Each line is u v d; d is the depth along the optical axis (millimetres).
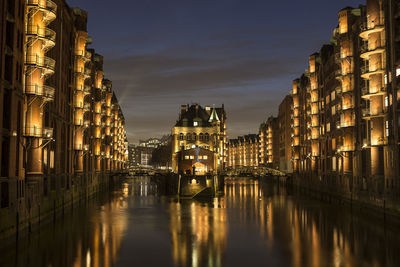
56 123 51125
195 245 35594
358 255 31703
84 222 47312
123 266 28703
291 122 120938
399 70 44281
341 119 65500
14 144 34469
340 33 64750
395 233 39812
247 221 49250
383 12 49344
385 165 47188
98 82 87250
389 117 46219
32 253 31672
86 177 72188
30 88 38938
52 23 49344
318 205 67000
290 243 36281
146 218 51594
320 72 88938
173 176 93125
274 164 158125
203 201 74875
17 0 34938
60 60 52969
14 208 33062
